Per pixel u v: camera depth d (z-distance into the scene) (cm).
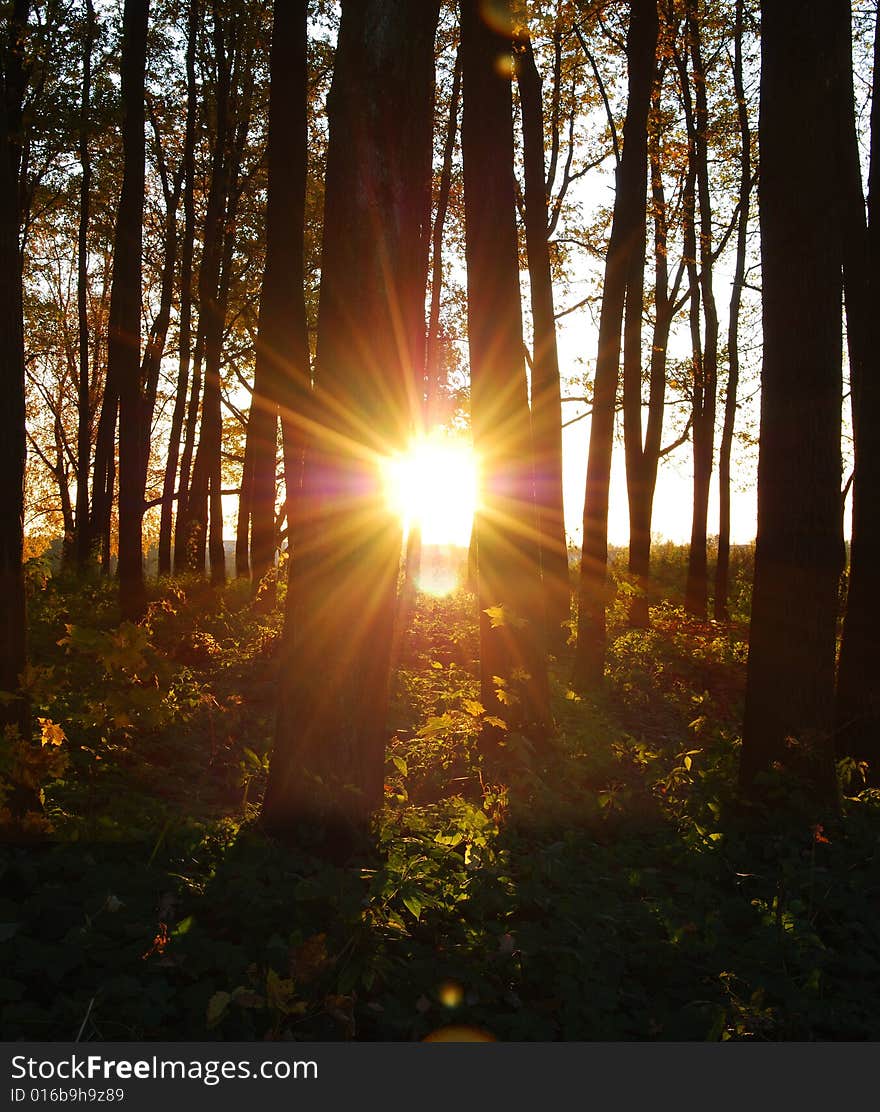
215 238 2198
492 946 452
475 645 1416
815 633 763
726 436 2209
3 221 545
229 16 2016
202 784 746
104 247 2583
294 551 596
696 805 734
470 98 965
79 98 1522
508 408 956
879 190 952
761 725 776
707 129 2077
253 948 414
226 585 1941
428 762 828
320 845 560
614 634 1727
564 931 474
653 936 494
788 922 512
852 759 837
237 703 984
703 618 2114
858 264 1057
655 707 1258
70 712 772
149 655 533
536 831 662
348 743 582
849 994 460
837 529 771
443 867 547
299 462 1093
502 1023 399
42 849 507
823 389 757
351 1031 377
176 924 421
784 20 744
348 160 588
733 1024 412
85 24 1780
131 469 1467
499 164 961
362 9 585
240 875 466
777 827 699
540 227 1622
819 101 743
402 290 598
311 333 2322
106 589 1922
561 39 1836
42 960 372
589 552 1309
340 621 583
